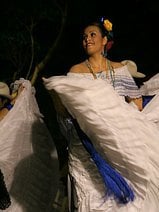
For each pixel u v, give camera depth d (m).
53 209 2.25
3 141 2.09
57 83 1.56
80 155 1.71
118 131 1.60
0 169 1.90
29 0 3.99
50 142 2.20
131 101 1.81
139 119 1.63
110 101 1.60
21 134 2.13
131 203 1.61
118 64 1.85
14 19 4.00
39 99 3.96
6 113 2.13
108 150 1.62
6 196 1.86
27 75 3.92
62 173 2.07
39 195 2.14
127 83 1.82
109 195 1.62
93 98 1.58
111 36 1.85
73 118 1.67
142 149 1.62
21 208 2.08
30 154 2.14
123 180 1.62
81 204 1.66
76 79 1.57
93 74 1.80
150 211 1.61
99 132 1.60
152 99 1.82
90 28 1.83
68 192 1.78
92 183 1.67
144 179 1.62
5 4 3.99
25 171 2.12
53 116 3.80
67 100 1.59
